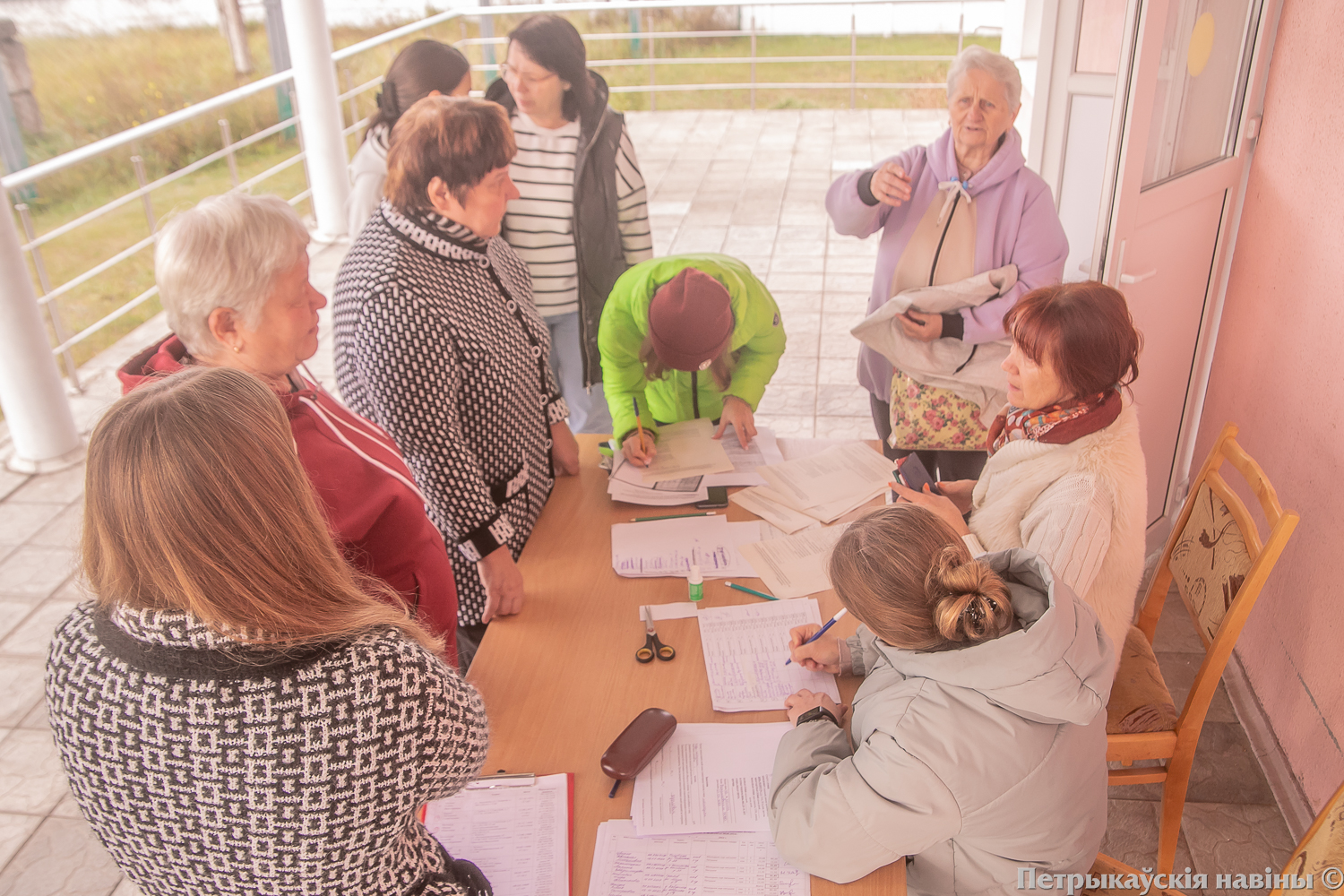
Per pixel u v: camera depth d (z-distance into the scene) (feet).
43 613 9.48
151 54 30.19
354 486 4.45
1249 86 7.79
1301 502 7.10
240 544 2.47
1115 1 8.72
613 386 6.93
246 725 2.52
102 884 6.66
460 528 5.32
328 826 2.68
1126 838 6.60
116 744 2.56
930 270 7.70
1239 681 7.77
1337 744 6.40
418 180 5.11
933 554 3.69
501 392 5.59
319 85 17.78
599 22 33.22
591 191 8.53
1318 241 6.97
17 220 19.71
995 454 5.42
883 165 7.65
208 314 4.04
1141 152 6.86
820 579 5.54
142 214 21.83
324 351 15.21
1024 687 3.61
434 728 2.81
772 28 34.06
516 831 4.09
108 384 14.02
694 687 4.84
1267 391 7.70
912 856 4.16
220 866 2.72
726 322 6.06
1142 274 7.36
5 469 11.91
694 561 5.76
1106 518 4.89
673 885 3.84
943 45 33.04
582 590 5.60
